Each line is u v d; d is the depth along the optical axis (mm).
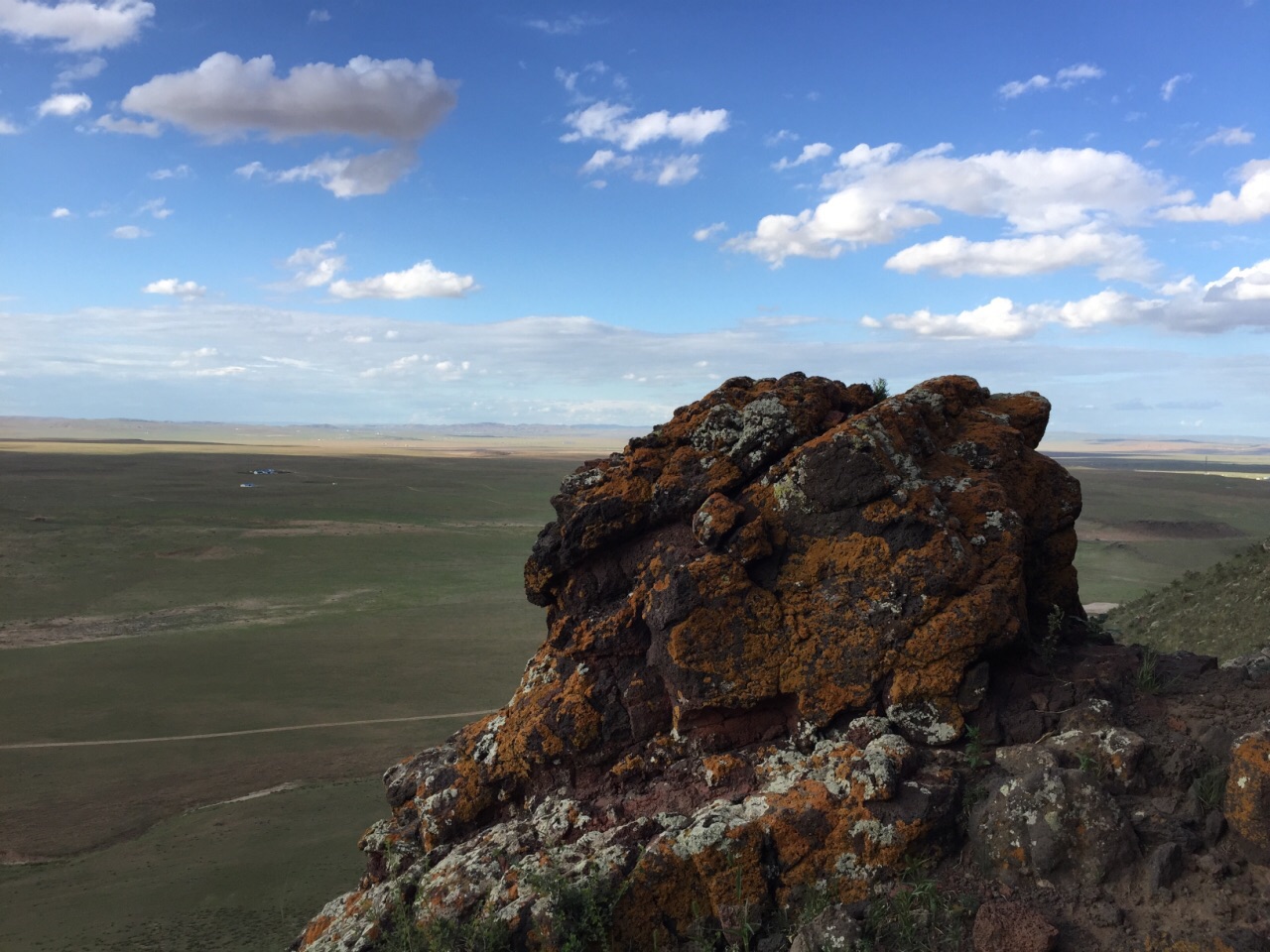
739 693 8273
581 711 8641
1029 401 10859
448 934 7070
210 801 33750
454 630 68000
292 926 21766
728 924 6852
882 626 8156
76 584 82062
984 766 7625
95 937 21594
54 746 40969
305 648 61562
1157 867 6438
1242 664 9336
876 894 6895
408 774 9828
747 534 8531
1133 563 98812
